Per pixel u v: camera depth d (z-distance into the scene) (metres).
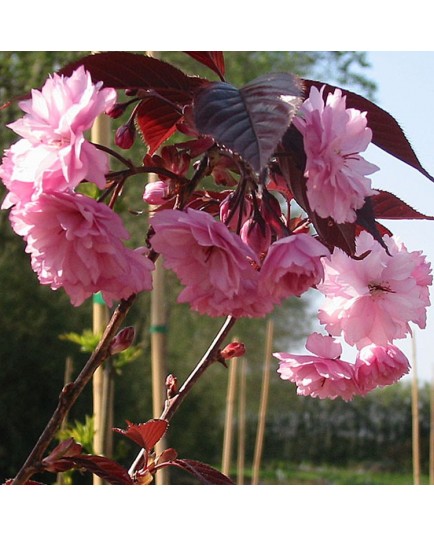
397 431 9.76
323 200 1.08
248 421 9.52
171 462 1.40
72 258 1.03
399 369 1.40
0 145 6.73
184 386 1.47
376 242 1.28
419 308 1.27
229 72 7.06
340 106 1.10
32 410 8.16
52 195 1.01
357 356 1.41
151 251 1.17
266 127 0.99
